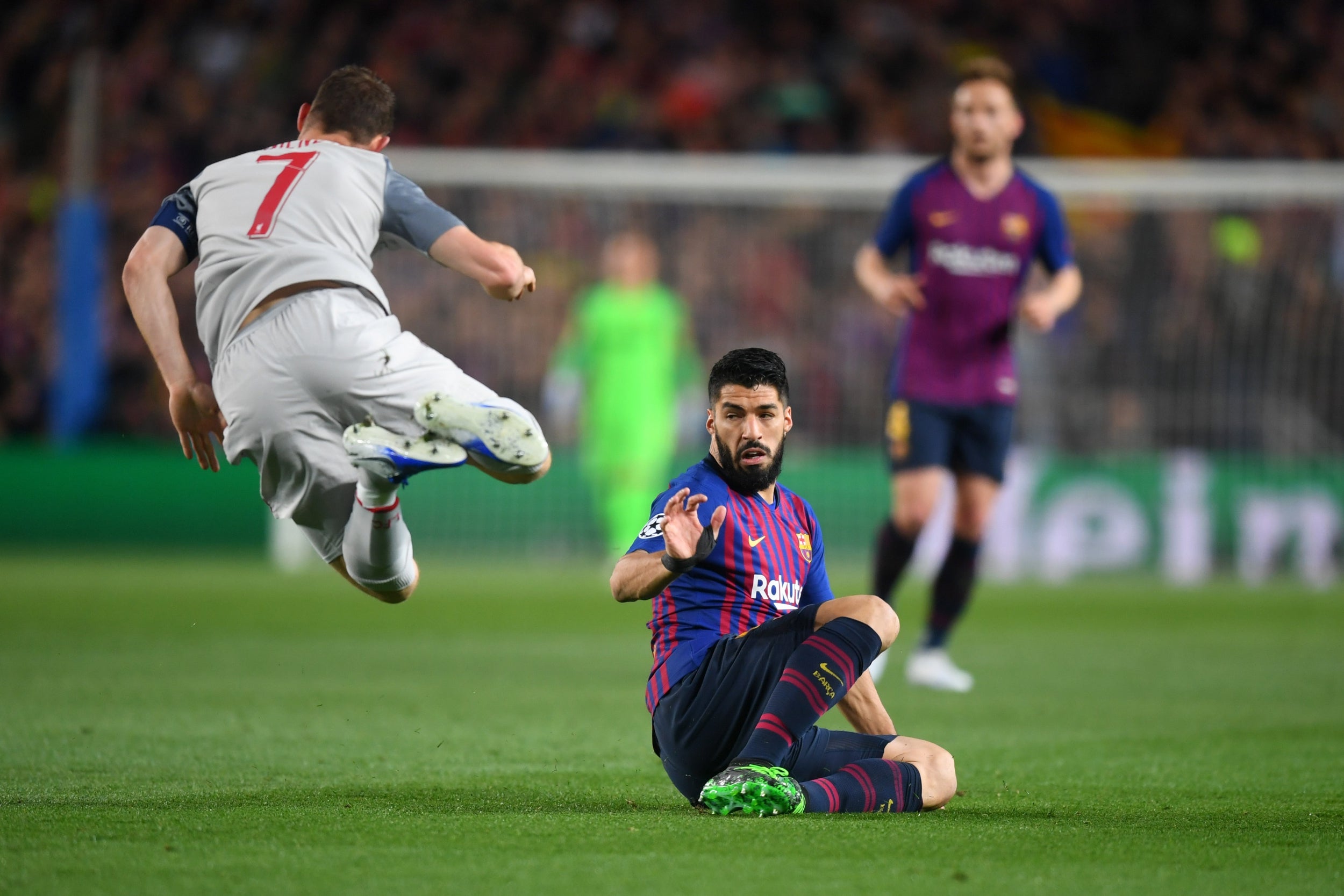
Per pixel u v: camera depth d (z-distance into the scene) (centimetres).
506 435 1355
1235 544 5631
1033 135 7419
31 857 1102
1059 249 2706
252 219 1423
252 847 1146
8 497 5919
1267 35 7756
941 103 7494
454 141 7300
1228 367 6362
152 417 6188
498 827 1241
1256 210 6406
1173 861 1136
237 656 2966
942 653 2680
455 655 3069
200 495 5941
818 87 7525
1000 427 2673
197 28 7356
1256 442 6331
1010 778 1653
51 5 7319
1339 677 2820
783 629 1356
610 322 4859
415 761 1733
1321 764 1773
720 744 1350
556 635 3500
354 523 1420
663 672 1396
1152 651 3278
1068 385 6256
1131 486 5634
